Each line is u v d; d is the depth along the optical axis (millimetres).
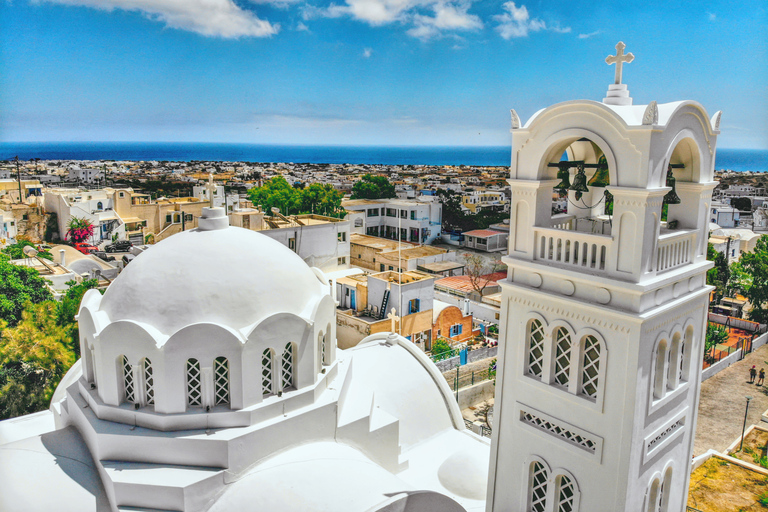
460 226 93562
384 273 43781
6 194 79125
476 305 49812
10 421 16828
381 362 20062
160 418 12359
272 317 13039
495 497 15000
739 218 72688
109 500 11898
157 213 79438
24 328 33438
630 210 11375
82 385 13992
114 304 13336
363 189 116375
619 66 12570
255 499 11586
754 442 29312
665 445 13266
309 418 13617
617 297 11805
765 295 49938
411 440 18281
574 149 14391
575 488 13031
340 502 11203
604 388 12227
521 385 14031
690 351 13672
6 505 11180
